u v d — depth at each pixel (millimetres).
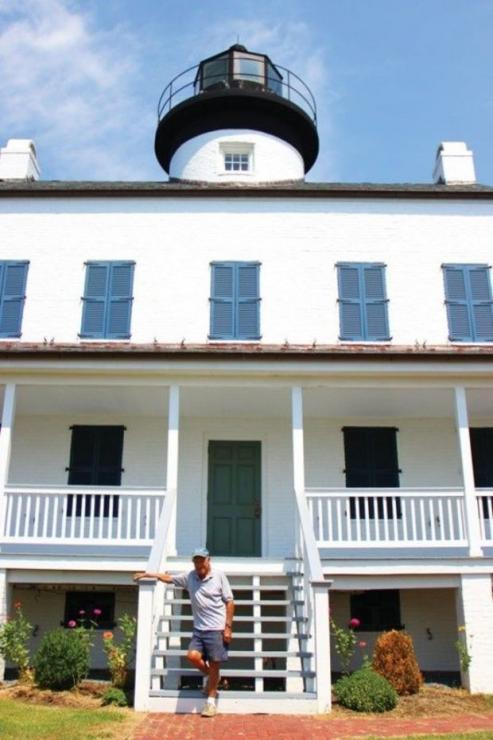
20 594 13742
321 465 15055
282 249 15805
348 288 15523
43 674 10188
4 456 12484
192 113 19938
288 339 15148
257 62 21422
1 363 12656
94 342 14922
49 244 15758
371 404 14359
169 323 15211
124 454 15031
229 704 9055
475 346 14859
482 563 11852
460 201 16281
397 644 10859
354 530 14461
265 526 14734
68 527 14281
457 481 14984
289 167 20031
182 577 9219
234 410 14820
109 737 7520
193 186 16312
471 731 8289
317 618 9469
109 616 13805
